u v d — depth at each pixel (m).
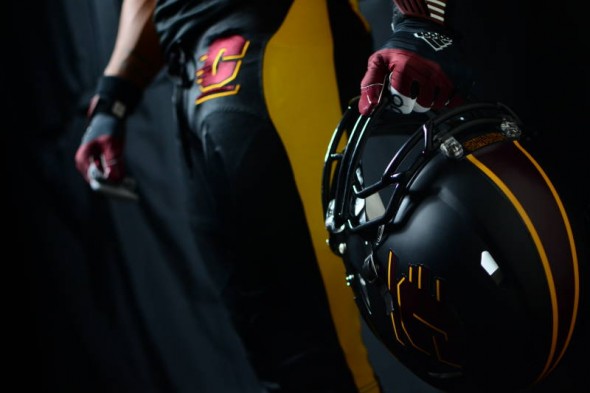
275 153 1.68
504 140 1.41
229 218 1.74
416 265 1.38
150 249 2.80
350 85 1.77
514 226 1.34
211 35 1.74
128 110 2.01
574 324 1.37
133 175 2.80
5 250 2.98
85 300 2.90
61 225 2.92
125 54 2.01
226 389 2.71
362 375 1.75
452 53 1.41
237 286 1.79
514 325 1.34
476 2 2.08
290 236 1.70
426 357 1.44
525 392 1.95
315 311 1.72
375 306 1.47
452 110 1.41
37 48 2.88
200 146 1.79
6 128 2.94
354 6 1.82
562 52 1.95
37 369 2.99
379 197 1.47
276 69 1.69
